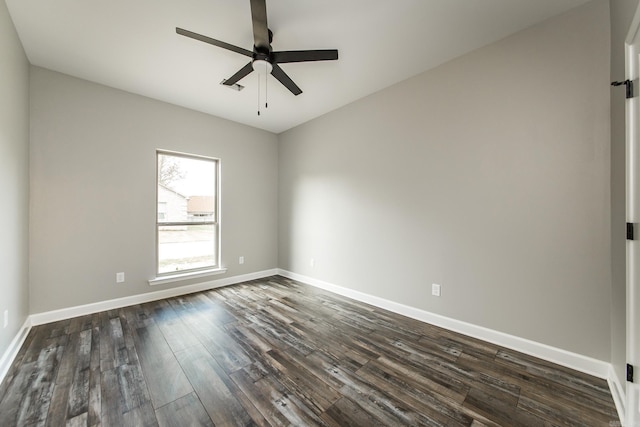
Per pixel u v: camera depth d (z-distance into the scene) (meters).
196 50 2.38
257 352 2.12
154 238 3.35
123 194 3.12
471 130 2.37
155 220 3.37
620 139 1.53
